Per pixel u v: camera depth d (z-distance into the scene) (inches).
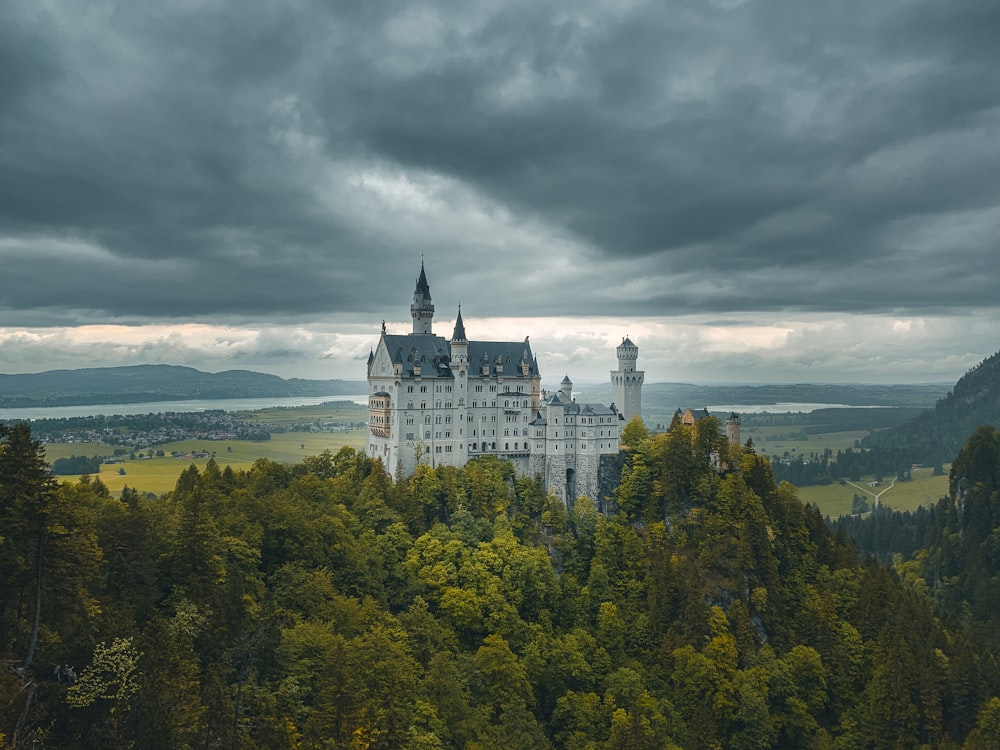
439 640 6574.8
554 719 6579.7
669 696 7135.8
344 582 6742.1
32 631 3533.5
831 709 7416.3
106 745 3304.6
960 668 7431.1
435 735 4869.6
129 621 3929.6
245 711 4124.0
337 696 4020.7
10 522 3641.7
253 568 5920.3
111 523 4909.0
